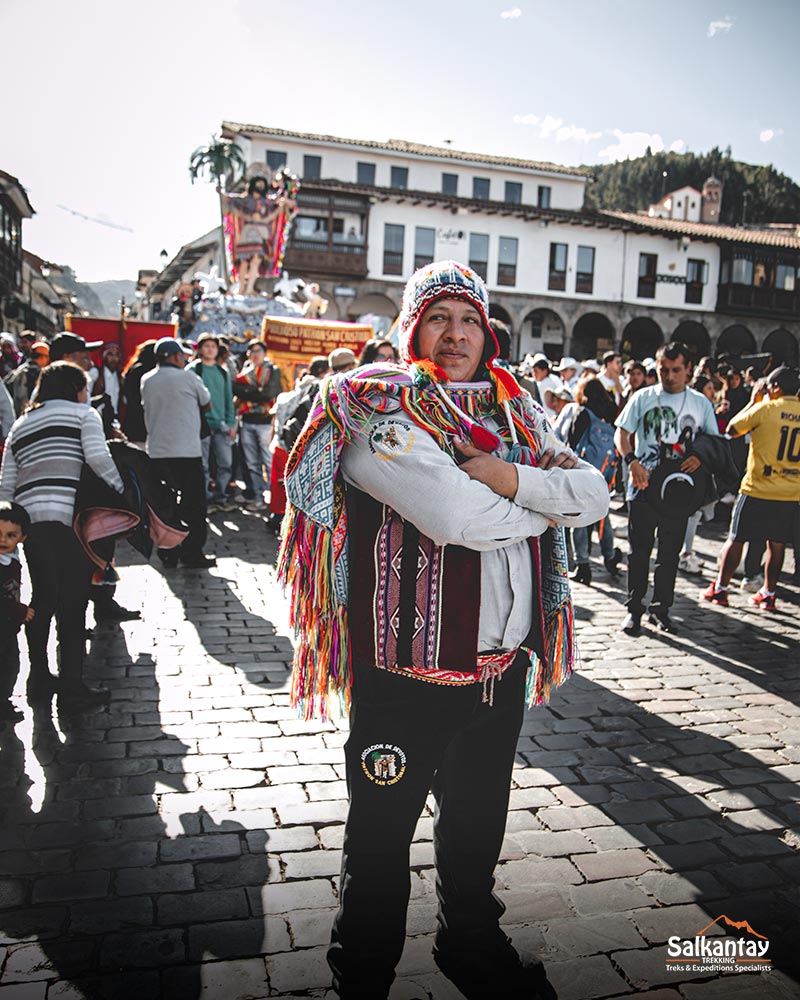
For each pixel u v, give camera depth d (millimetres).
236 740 3527
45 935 2270
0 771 3225
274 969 2152
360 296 34938
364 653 1817
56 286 47719
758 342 39562
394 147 36625
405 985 2090
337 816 2928
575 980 2156
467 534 1705
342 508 1870
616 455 6637
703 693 4320
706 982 2164
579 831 2910
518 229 36250
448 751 2000
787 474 5762
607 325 39438
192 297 16781
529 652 2145
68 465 3779
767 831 2945
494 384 1935
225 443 9461
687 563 7297
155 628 5082
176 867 2602
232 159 34688
